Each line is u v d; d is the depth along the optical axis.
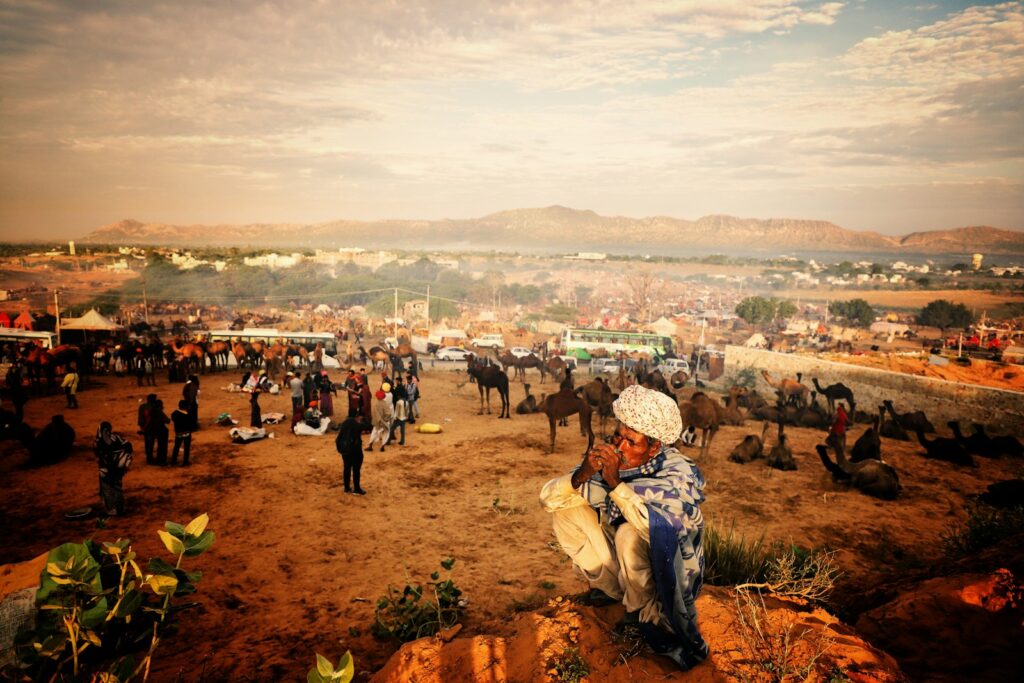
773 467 16.66
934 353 62.59
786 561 4.63
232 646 6.86
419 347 61.03
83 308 84.06
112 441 11.53
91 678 2.53
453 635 3.34
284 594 8.49
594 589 3.22
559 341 61.22
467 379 39.00
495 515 12.36
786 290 193.12
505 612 7.71
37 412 22.88
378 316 103.69
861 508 12.95
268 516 12.00
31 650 2.48
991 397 21.42
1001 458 18.09
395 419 19.06
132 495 13.01
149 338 45.00
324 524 11.62
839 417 16.12
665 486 2.49
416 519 12.05
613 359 46.16
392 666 3.09
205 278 140.12
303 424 20.56
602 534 2.83
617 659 2.65
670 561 2.43
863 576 8.87
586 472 2.53
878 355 52.44
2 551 9.92
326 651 6.75
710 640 2.85
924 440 18.48
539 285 195.38
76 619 2.42
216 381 33.28
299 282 139.62
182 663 6.39
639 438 2.59
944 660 3.66
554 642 2.84
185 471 15.12
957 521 12.05
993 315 105.19
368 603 8.21
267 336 45.69
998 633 3.75
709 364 39.22
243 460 16.48
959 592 4.16
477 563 9.75
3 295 99.12
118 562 2.51
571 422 24.36
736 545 6.51
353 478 14.09
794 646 2.75
